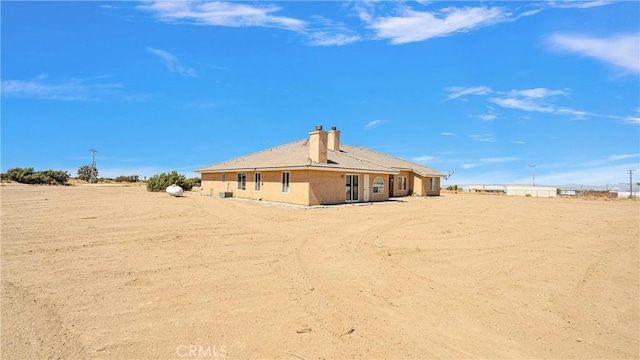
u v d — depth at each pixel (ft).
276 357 12.25
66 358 11.69
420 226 43.57
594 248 32.83
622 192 201.16
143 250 27.50
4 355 11.73
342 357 12.39
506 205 79.25
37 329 13.71
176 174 122.01
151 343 12.89
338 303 17.53
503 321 16.01
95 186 135.13
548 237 38.06
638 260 28.30
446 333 14.61
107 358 11.80
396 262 25.95
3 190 90.63
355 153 105.29
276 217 48.98
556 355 13.08
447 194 135.95
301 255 27.30
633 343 14.20
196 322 14.79
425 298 18.65
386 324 15.28
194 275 21.33
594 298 19.39
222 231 36.88
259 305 16.89
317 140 69.46
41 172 146.82
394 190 104.94
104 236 32.60
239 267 23.38
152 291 18.35
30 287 18.51
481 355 12.88
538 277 23.13
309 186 66.49
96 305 16.31
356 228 40.63
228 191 92.84
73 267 22.39
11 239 30.22
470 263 26.27
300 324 14.90
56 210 50.75
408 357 12.55
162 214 49.16
